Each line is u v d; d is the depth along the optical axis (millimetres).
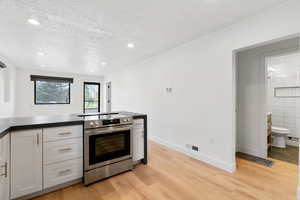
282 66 3906
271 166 2459
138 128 2559
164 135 3598
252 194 1746
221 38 2402
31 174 1656
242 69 3158
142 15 2018
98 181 2043
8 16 2031
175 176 2172
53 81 6129
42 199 1660
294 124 3670
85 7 1830
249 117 3041
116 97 6070
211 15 2023
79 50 3496
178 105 3211
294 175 2172
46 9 1871
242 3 1760
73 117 2234
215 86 2490
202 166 2490
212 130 2537
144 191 1818
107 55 3873
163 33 2582
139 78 4539
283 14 1751
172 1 1717
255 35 1999
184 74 3066
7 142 1480
